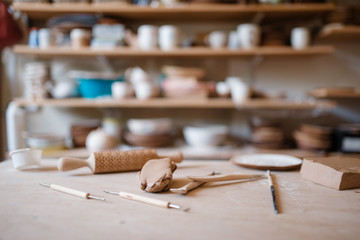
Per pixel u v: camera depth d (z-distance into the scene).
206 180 0.74
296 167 0.91
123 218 0.54
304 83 2.07
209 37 1.78
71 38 1.77
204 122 2.10
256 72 2.07
